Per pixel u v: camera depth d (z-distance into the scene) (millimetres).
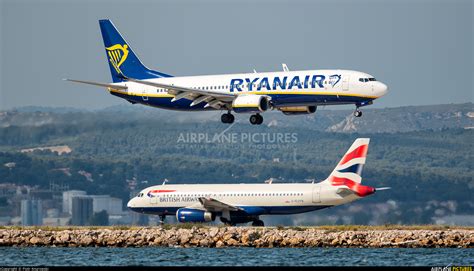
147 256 168375
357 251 172000
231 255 167625
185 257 165625
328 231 187375
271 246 180875
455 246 177250
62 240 189375
